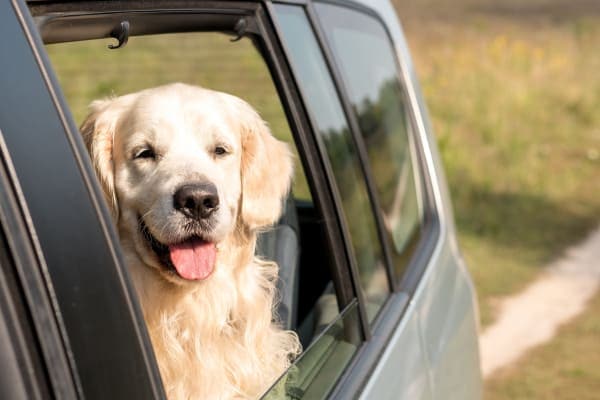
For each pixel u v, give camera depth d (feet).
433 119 40.83
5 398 3.49
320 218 7.51
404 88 11.60
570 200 32.32
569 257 26.63
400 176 10.26
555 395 18.03
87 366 3.76
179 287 7.77
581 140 40.29
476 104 42.80
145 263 7.67
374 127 9.65
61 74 23.61
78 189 3.96
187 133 7.90
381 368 7.20
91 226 3.97
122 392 3.91
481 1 92.58
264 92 10.94
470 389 9.93
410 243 9.95
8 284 3.55
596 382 18.66
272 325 8.74
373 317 7.88
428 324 8.86
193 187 7.34
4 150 3.66
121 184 7.72
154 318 7.68
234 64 19.10
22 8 3.98
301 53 7.79
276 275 8.93
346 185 8.04
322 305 8.77
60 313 3.70
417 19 75.61
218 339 8.11
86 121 8.05
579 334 21.22
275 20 7.23
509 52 53.36
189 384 7.76
